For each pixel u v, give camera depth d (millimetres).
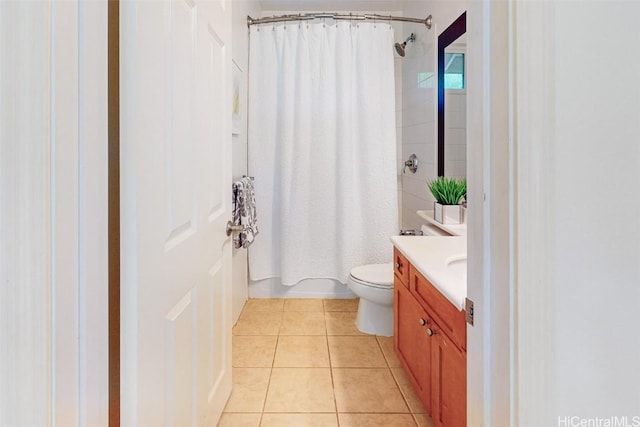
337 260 3125
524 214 551
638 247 564
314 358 2188
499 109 587
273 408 1725
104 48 706
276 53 3031
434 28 2590
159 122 925
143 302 847
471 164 678
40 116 540
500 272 596
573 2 547
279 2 3229
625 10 555
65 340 593
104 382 712
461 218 2123
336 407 1736
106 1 712
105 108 709
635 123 559
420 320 1575
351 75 3014
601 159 556
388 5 3281
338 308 2973
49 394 556
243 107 2869
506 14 566
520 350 561
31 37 525
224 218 1577
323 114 3037
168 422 1010
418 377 1663
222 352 1592
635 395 569
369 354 2232
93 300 671
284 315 2830
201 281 1279
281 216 3076
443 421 1365
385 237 3062
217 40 1454
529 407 556
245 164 2988
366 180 3061
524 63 544
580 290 559
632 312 566
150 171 876
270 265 3182
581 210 556
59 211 579
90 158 661
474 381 679
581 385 562
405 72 3258
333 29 2994
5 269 517
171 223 1014
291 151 3049
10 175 516
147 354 873
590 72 551
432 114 2639
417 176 2979
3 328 517
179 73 1057
